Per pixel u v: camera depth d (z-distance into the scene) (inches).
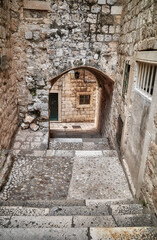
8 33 153.3
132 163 114.3
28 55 177.3
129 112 127.1
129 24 138.9
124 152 135.1
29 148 167.5
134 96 120.2
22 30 168.9
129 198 105.2
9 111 158.7
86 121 420.8
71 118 412.8
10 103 162.1
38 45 174.7
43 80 186.4
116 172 129.8
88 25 171.2
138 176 98.7
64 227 62.9
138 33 114.2
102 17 169.5
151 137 82.6
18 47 173.8
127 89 136.8
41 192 111.7
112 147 182.2
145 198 86.3
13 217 67.5
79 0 163.5
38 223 64.6
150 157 83.0
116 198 105.6
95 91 400.8
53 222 65.4
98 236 54.4
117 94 174.6
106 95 237.0
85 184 118.3
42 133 190.5
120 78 164.1
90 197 106.6
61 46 176.2
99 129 294.5
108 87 221.3
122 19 164.1
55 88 383.2
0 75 130.7
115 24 172.2
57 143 194.7
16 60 177.5
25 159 145.3
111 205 84.7
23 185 117.1
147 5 100.0
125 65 144.9
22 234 54.6
